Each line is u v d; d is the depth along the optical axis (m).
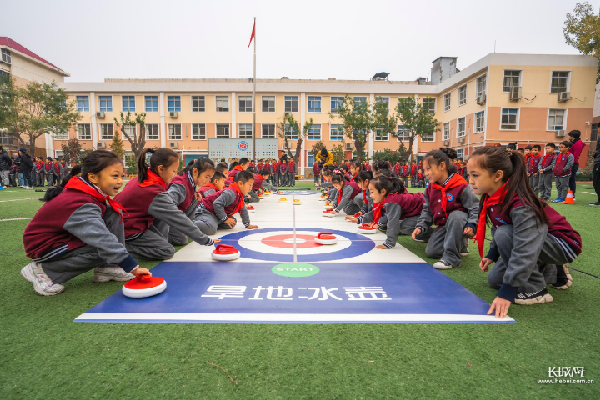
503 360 1.38
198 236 2.84
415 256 3.10
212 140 21.34
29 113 26.19
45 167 15.23
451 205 2.83
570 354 1.43
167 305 1.90
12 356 1.39
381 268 2.68
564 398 1.15
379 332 1.61
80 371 1.28
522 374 1.28
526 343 1.51
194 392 1.16
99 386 1.20
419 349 1.45
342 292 2.12
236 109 28.30
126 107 28.14
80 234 1.99
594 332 1.62
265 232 4.34
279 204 8.11
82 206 2.03
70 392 1.16
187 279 2.37
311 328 1.64
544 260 1.97
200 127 28.31
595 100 25.81
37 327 1.64
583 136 20.84
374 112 27.42
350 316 1.77
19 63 29.73
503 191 1.93
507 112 20.83
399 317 1.77
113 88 27.77
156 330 1.61
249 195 8.41
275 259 2.95
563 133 20.62
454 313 1.82
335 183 6.13
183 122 28.19
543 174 7.95
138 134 28.23
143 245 2.83
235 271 2.57
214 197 4.25
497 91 20.70
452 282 2.34
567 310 1.88
